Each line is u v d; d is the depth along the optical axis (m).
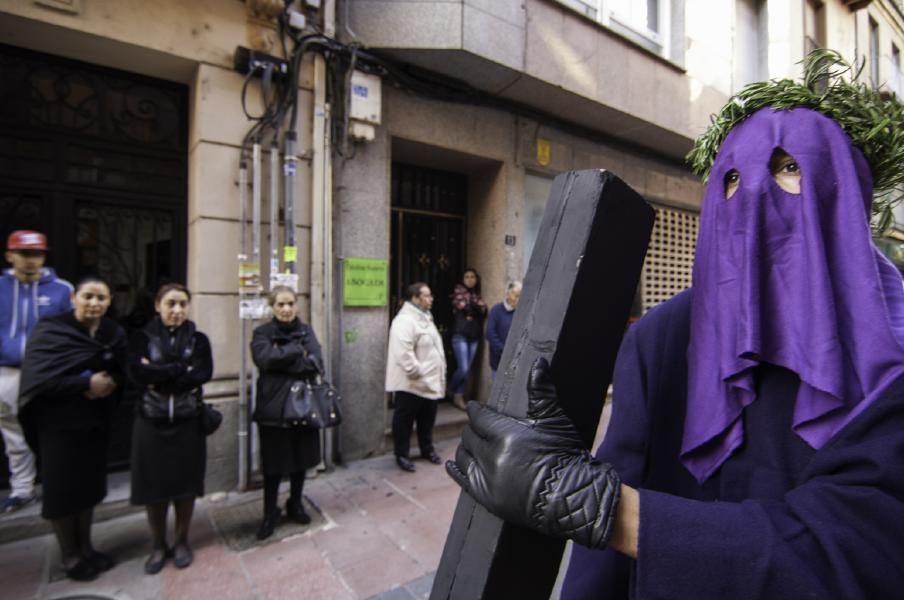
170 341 2.71
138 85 3.80
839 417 0.62
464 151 4.99
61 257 3.55
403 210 5.37
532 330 0.69
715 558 0.53
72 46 3.36
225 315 3.69
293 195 3.84
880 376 0.60
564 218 0.71
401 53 4.29
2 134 3.36
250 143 3.75
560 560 0.70
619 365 0.95
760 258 0.73
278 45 3.86
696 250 0.85
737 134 0.81
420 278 5.52
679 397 0.85
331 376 4.17
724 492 0.72
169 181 3.92
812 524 0.53
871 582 0.49
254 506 3.47
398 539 3.03
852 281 0.65
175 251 3.94
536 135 5.56
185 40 3.51
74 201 3.59
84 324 2.66
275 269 3.80
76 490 2.55
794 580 0.50
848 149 0.71
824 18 8.25
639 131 6.05
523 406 0.66
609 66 5.29
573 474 0.58
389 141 4.52
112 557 2.82
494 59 4.38
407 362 4.02
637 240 0.73
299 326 3.20
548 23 4.76
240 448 3.64
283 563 2.76
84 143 3.61
